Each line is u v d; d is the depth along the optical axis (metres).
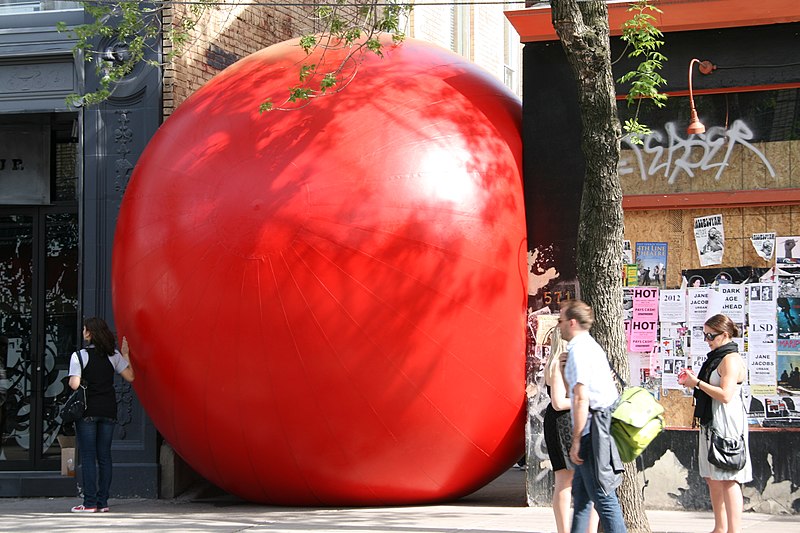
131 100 11.55
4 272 12.91
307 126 9.34
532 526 8.67
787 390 9.59
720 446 7.82
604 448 6.82
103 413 10.26
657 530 8.54
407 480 9.61
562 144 10.09
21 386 12.83
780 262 9.69
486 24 22.09
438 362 9.07
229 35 12.74
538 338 9.87
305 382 9.01
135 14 10.45
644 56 10.05
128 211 9.96
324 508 9.93
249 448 9.43
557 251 9.97
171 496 11.16
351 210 8.98
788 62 9.70
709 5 9.67
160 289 9.41
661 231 10.01
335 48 10.17
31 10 12.09
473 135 9.65
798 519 9.27
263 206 9.05
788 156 9.73
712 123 9.93
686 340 9.88
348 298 8.92
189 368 9.33
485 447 9.61
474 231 9.23
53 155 12.80
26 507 10.90
